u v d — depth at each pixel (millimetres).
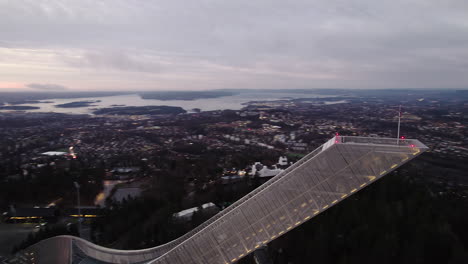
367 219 115938
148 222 150000
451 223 115312
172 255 85938
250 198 81938
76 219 162125
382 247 96812
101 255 97750
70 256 95938
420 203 126562
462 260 91750
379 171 73312
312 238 111188
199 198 182750
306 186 78000
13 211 163375
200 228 97125
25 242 124125
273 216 80750
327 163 76000
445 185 185625
